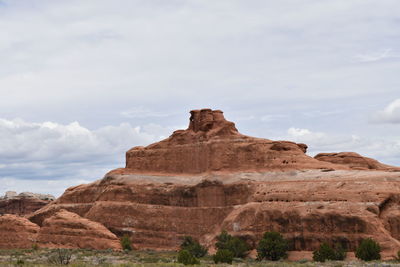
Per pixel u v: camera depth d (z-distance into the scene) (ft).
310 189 381.81
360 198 357.00
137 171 476.13
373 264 290.56
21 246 451.94
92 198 493.77
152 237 443.32
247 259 351.46
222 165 444.55
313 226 360.07
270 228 377.30
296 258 351.87
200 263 300.40
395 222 346.13
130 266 265.54
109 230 452.76
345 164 467.93
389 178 369.50
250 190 419.74
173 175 461.37
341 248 335.47
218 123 462.60
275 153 433.89
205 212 436.35
